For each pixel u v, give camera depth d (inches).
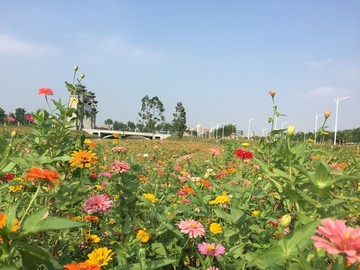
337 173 120.4
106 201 110.3
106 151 356.5
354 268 50.4
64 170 129.7
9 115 225.5
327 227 48.3
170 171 258.8
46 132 150.9
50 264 64.1
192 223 108.2
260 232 120.0
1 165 94.8
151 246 107.6
